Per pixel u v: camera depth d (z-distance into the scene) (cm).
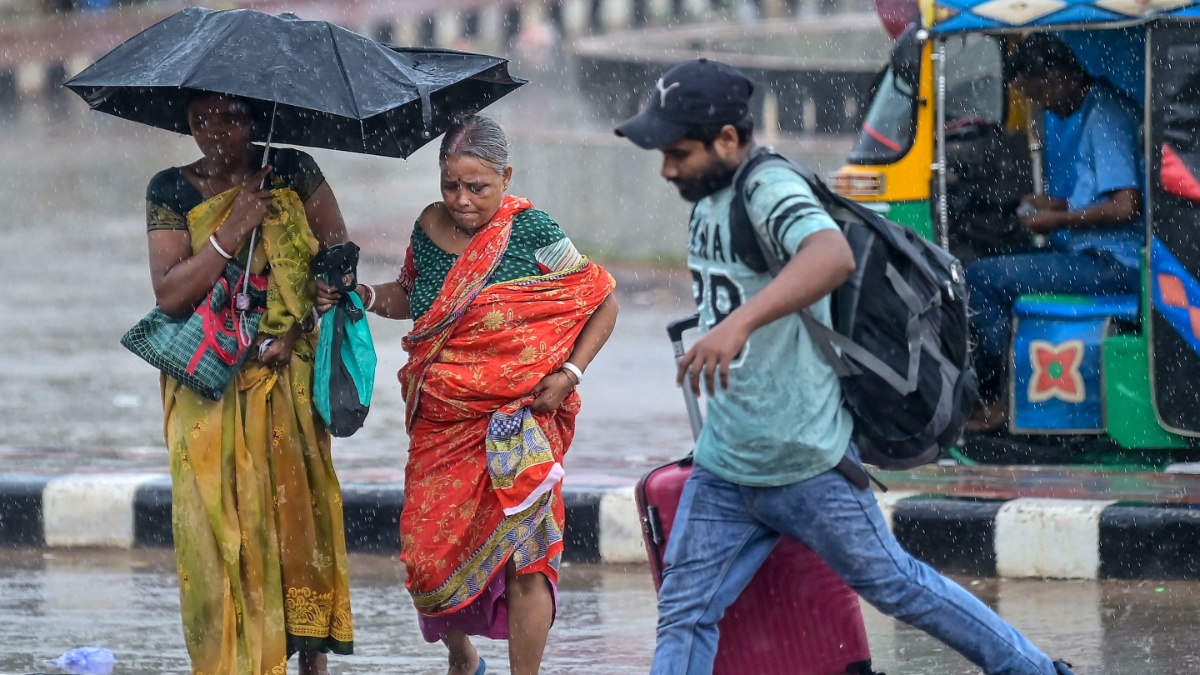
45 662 1441
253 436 1243
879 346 1076
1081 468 1906
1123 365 1842
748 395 1088
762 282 1062
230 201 1227
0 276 4191
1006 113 2006
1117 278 1869
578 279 1252
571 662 1440
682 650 1138
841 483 1098
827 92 4256
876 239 1075
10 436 2366
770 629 1213
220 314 1233
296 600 1268
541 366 1232
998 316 1914
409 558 1251
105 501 1884
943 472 1900
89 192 5806
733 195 1059
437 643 1509
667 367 2988
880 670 1401
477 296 1230
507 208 1249
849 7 6272
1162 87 1755
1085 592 1619
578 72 4534
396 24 6806
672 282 4069
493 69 1281
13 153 6506
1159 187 1769
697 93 1049
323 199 1279
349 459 2136
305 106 1149
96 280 4125
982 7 1842
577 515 1805
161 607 1634
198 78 1152
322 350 1247
